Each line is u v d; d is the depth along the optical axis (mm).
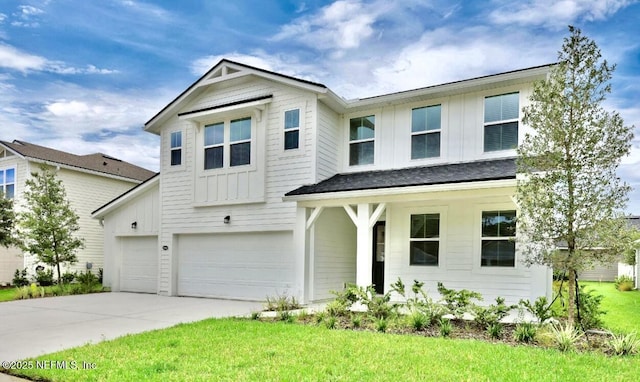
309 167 11703
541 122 7098
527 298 9562
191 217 13609
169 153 14273
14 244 16281
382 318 7957
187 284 13711
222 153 13172
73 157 21828
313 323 8180
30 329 7984
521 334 6629
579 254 6656
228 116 13109
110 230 15930
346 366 5129
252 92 12867
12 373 5152
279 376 4754
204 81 13406
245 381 4590
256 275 12406
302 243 10891
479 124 10945
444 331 6996
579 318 7059
